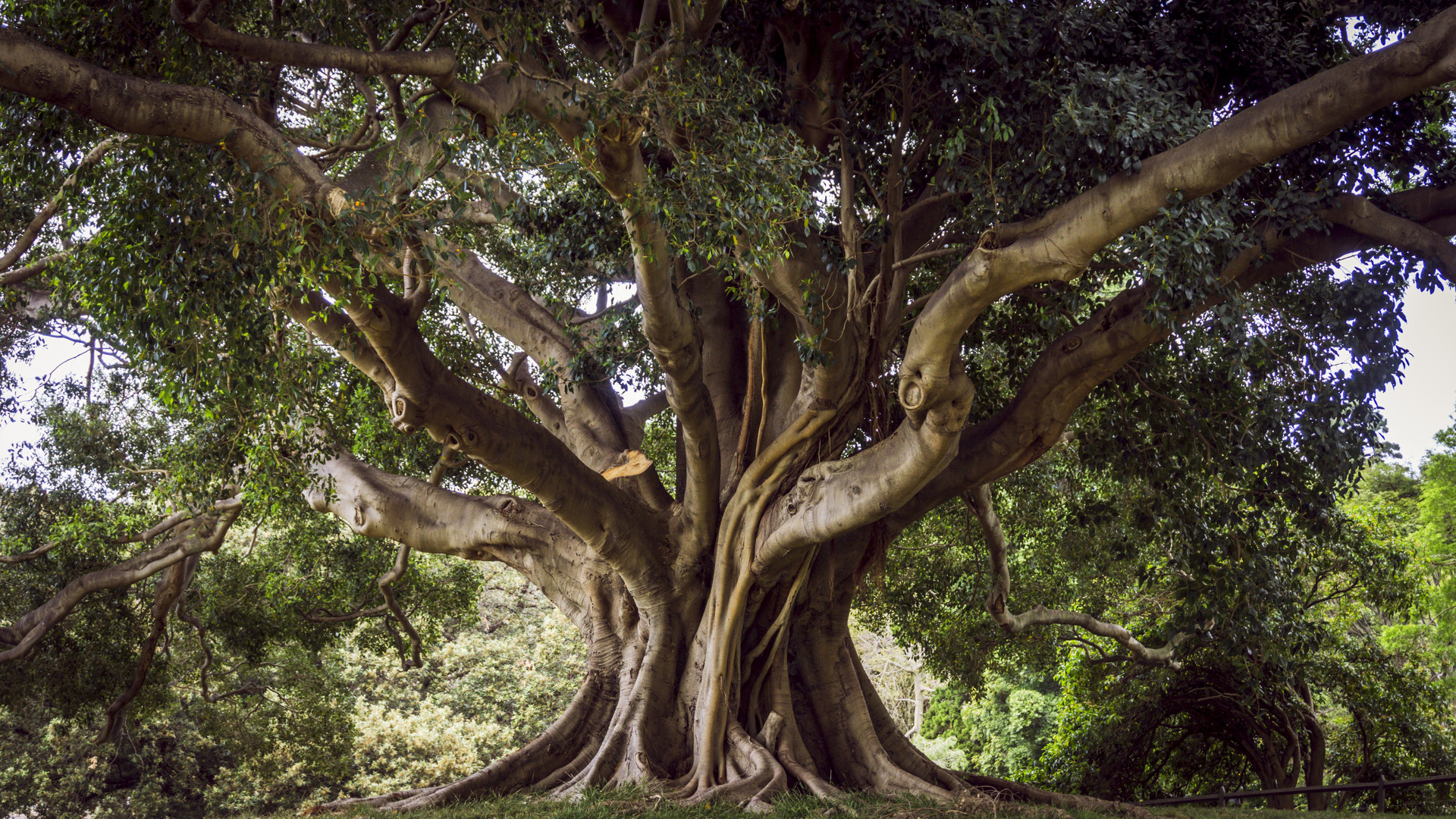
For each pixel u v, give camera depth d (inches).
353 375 528.1
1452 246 332.8
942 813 347.9
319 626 730.8
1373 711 666.2
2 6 263.3
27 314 579.5
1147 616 705.0
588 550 483.8
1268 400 399.5
